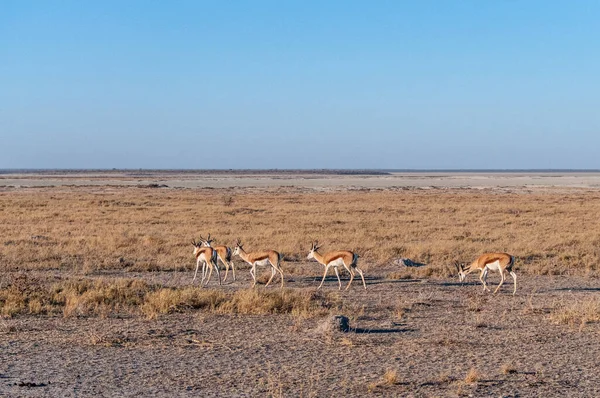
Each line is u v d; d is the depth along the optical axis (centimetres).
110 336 1234
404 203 6325
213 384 936
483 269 1878
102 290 1669
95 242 2933
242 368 1023
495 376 982
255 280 1975
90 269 2202
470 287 1952
